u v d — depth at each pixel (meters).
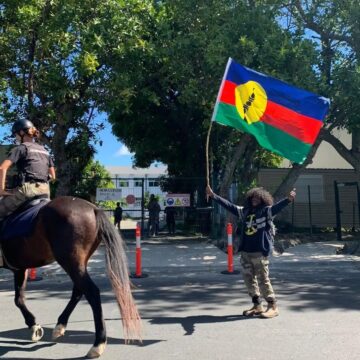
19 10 13.12
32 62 13.99
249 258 7.07
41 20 13.80
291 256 13.54
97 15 14.41
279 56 12.98
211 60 13.23
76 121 16.19
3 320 7.04
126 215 35.69
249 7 14.35
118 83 14.55
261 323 6.66
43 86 14.34
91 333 6.29
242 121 7.79
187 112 20.39
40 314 7.40
